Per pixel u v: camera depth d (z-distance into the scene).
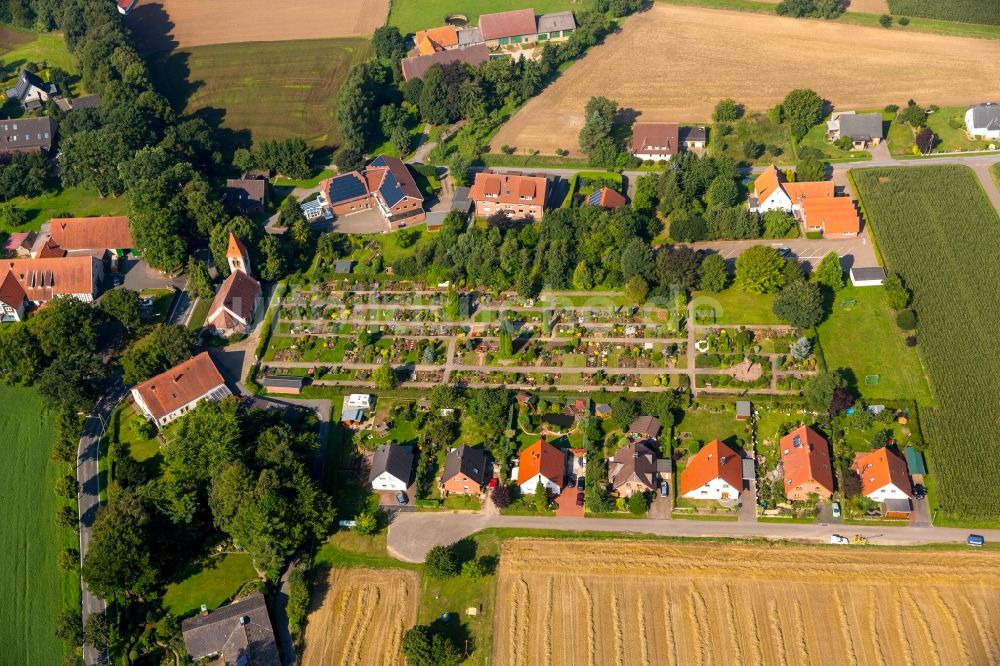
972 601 138.62
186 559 154.25
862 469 157.25
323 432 174.50
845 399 165.62
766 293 194.38
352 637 141.88
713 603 141.62
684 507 156.12
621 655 136.12
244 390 184.62
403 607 145.38
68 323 185.38
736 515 154.12
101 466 170.50
